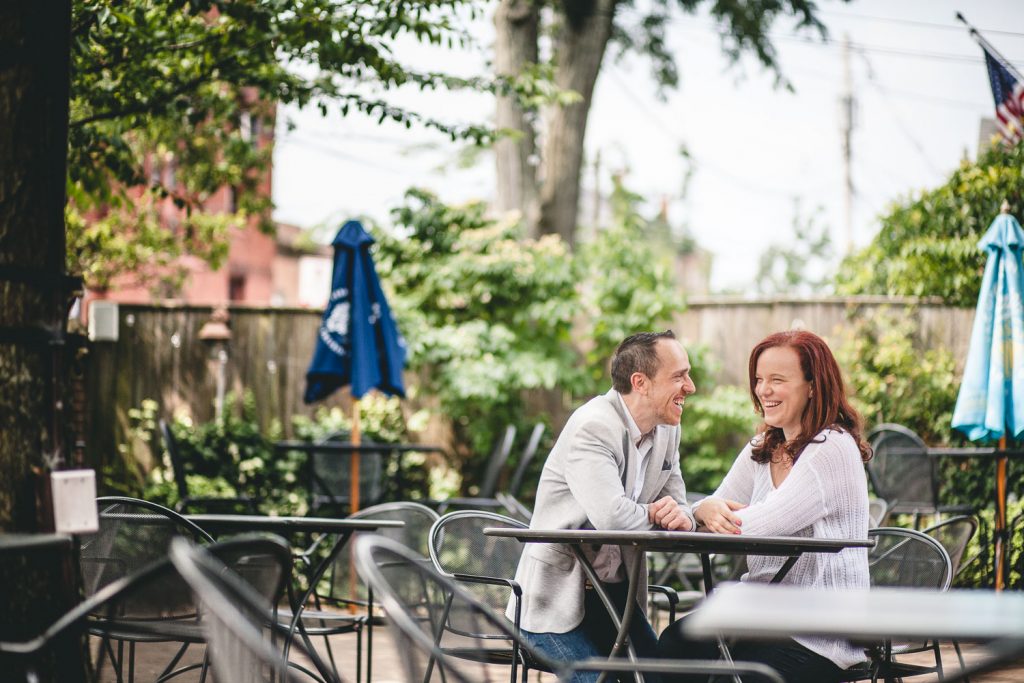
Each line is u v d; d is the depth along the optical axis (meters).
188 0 5.61
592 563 3.52
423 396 9.53
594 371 9.86
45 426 3.19
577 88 11.59
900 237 9.01
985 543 6.12
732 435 9.46
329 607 6.56
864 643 3.26
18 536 2.70
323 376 7.35
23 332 3.17
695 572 5.70
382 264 9.55
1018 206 8.21
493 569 4.04
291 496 8.77
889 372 8.75
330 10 5.87
